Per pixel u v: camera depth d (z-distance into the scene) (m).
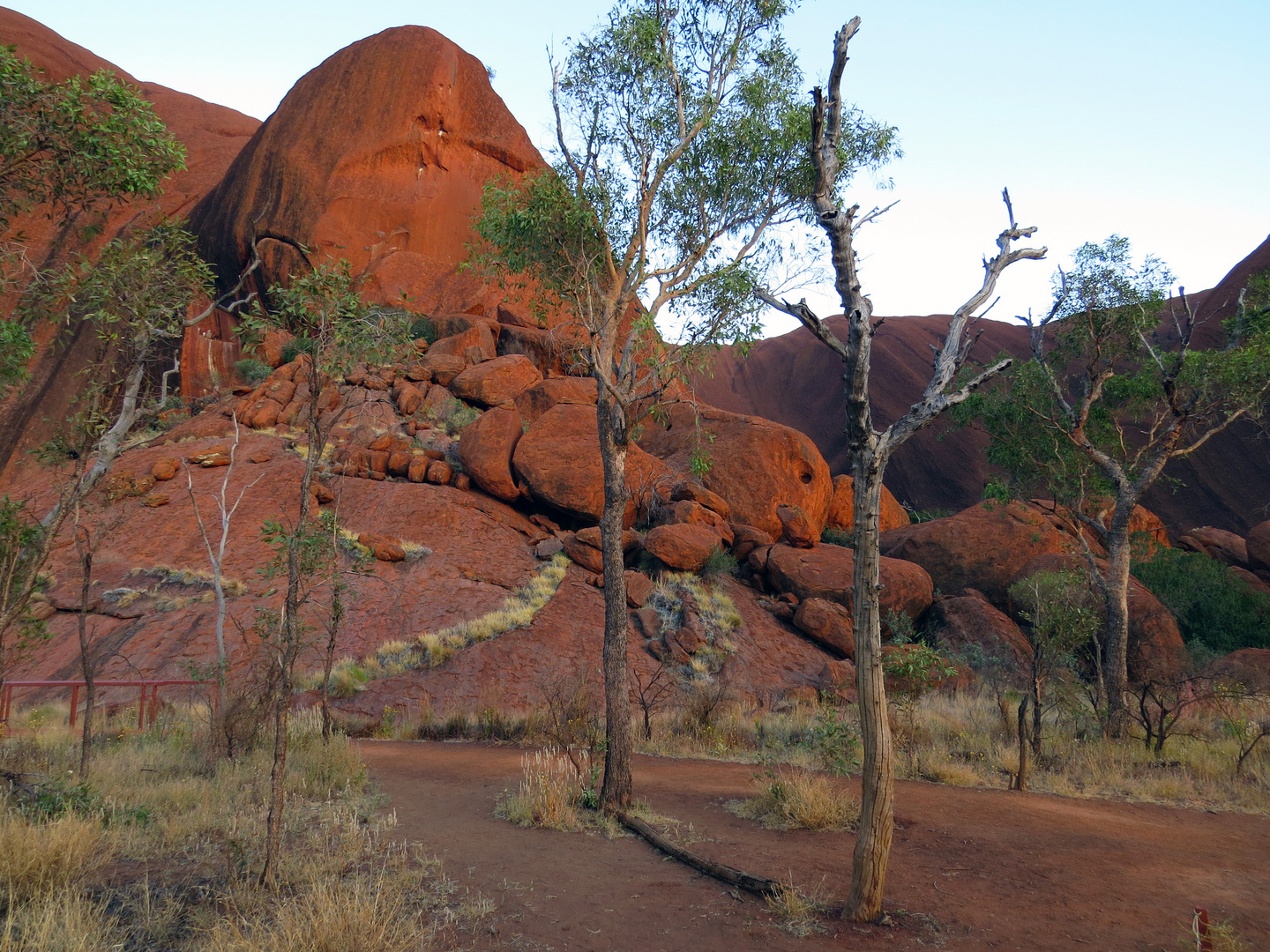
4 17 52.66
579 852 6.73
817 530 29.09
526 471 26.22
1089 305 18.38
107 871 5.72
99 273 7.59
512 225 9.30
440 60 47.91
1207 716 16.14
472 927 4.87
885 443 5.32
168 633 18.41
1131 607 22.06
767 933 4.88
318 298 6.15
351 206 43.28
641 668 19.69
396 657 18.50
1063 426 18.72
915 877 6.15
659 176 10.11
